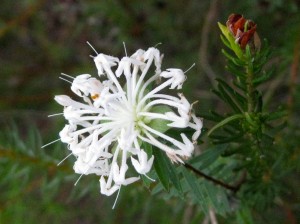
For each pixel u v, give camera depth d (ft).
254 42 0.20
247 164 0.25
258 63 0.21
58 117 0.43
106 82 0.20
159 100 0.20
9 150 0.32
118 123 0.20
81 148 0.20
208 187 0.25
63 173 0.32
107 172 0.20
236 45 0.20
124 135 0.20
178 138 0.20
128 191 0.33
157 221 0.39
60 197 0.42
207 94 0.41
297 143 0.28
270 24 0.39
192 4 0.44
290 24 0.37
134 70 0.20
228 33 0.20
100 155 0.20
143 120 0.20
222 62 0.43
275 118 0.22
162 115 0.19
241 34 0.20
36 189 0.40
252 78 0.21
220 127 0.22
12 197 0.35
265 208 0.28
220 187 0.26
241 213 0.27
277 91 0.39
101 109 0.20
